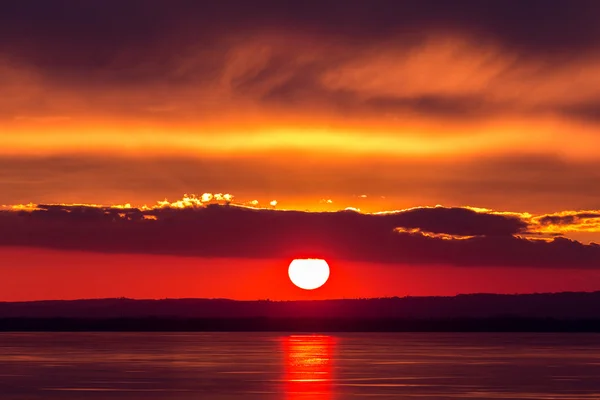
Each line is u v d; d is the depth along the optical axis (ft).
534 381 577.43
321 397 490.08
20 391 522.47
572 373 637.71
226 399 483.51
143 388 538.06
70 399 486.38
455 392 513.86
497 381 577.43
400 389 529.45
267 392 515.91
